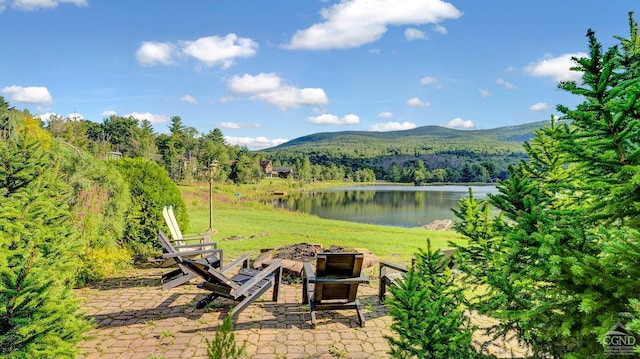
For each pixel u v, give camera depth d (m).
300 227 15.22
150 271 7.81
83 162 7.30
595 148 2.06
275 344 4.49
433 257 3.39
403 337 2.92
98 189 7.48
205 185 49.94
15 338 2.80
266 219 18.00
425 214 29.31
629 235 1.88
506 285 2.47
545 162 3.16
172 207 8.95
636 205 1.84
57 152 6.78
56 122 40.59
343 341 4.59
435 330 2.81
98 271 6.96
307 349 4.37
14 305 2.86
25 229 3.47
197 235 9.71
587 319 1.96
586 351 1.99
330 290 5.14
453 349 2.71
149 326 4.97
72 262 3.69
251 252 9.77
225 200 29.69
